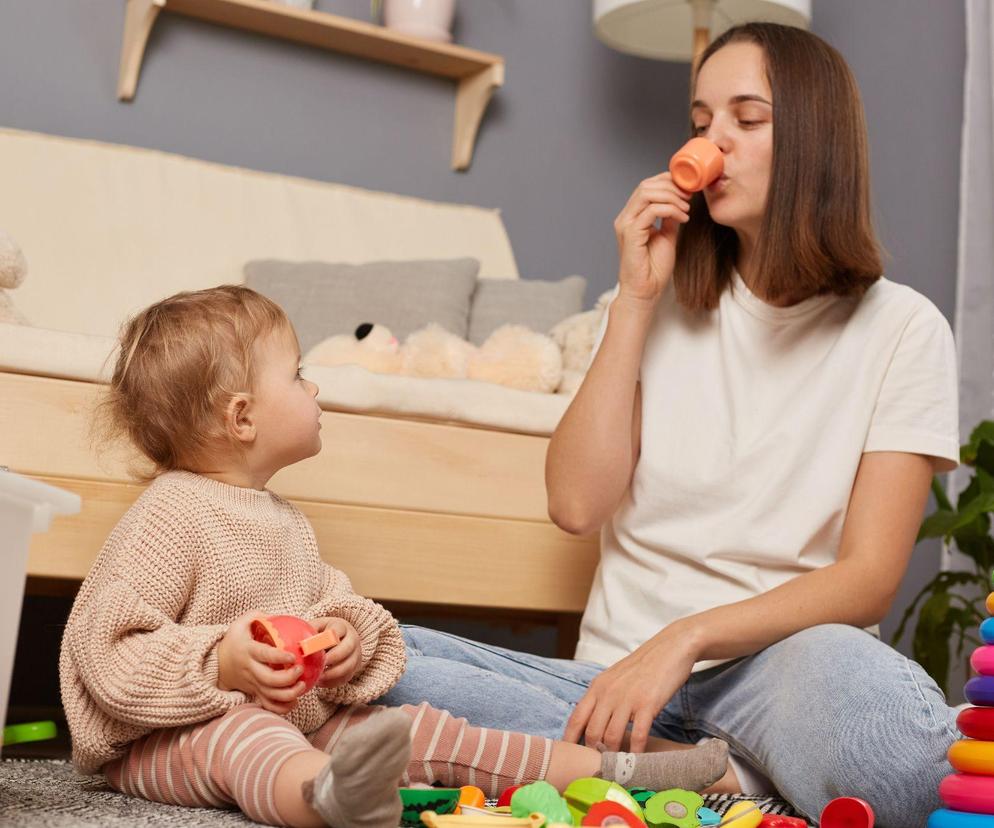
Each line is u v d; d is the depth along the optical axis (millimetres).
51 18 2332
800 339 1371
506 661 1275
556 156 2811
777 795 1229
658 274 1380
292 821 891
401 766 818
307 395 1196
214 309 1165
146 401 1146
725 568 1308
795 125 1298
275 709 1008
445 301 2213
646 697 1135
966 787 942
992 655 963
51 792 1053
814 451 1317
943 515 1973
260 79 2510
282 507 1222
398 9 2576
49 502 870
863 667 1072
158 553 1058
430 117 2686
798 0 2594
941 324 1330
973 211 2547
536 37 2803
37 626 2143
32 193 2143
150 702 983
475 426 1626
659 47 2672
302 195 2404
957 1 2887
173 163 2303
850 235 1300
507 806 995
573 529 1372
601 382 1365
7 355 1374
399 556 1572
